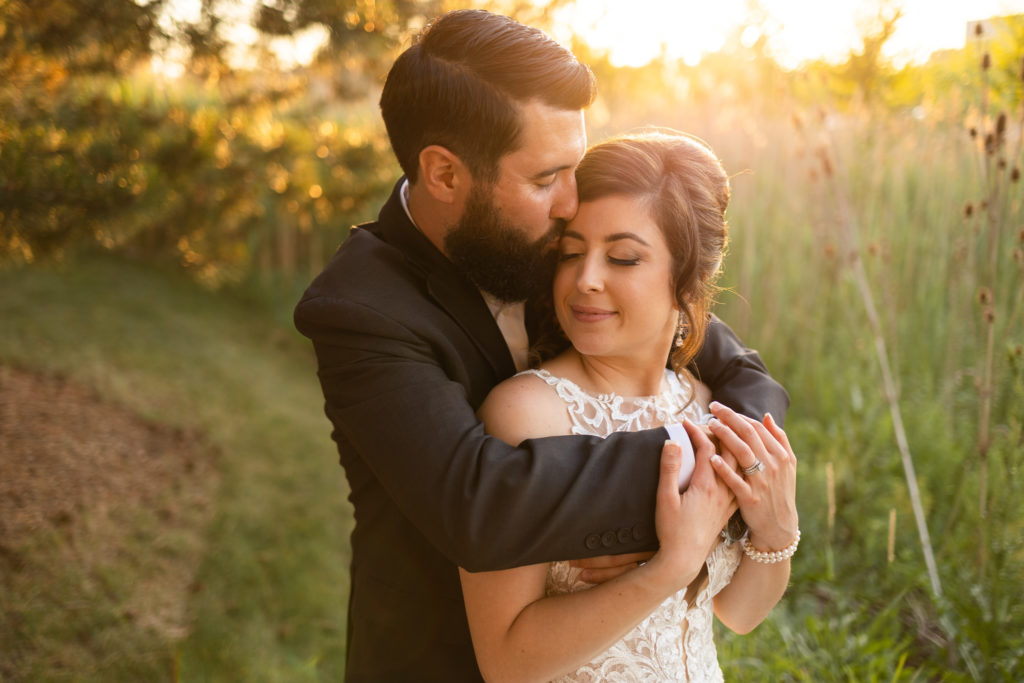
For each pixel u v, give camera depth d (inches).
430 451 46.4
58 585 110.7
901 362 147.3
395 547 54.5
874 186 161.0
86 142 104.1
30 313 216.4
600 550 45.4
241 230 163.3
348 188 155.7
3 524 115.2
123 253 276.8
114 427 158.4
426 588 53.9
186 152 119.0
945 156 152.6
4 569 108.7
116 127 112.1
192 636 115.6
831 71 207.6
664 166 50.9
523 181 50.2
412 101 51.9
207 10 130.2
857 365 149.0
